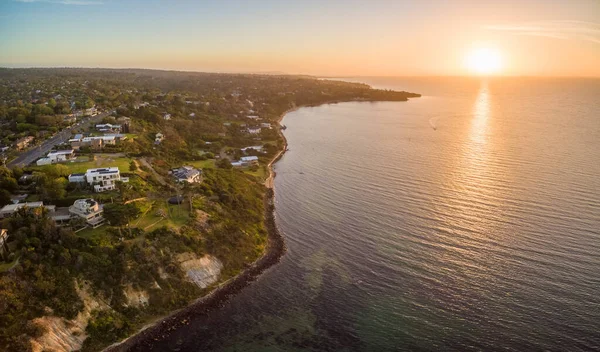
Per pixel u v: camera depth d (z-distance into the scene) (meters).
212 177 130.25
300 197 131.62
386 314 73.94
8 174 100.94
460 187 129.50
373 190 133.00
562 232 95.62
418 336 68.25
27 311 66.69
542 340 65.31
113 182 103.81
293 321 74.12
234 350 67.81
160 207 100.25
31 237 77.19
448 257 89.31
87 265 76.94
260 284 85.75
